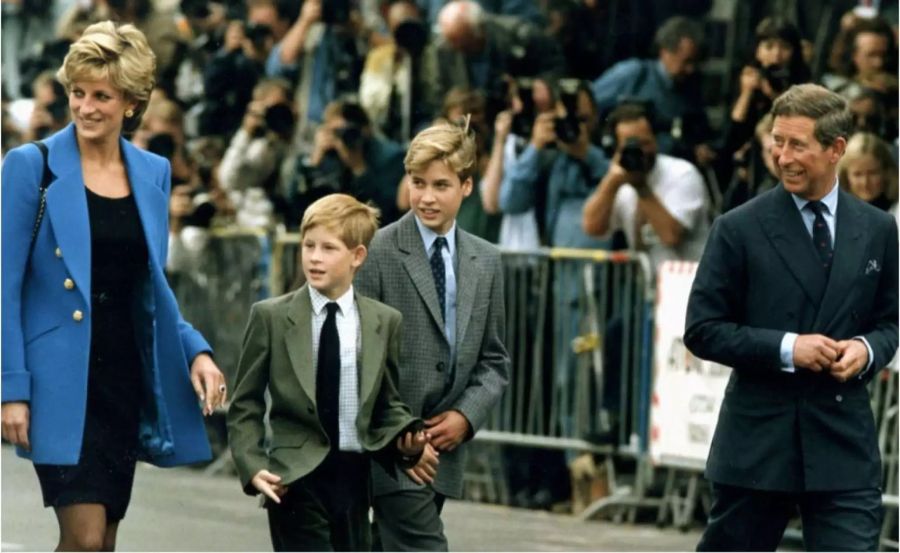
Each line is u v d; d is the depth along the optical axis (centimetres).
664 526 2662
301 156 3222
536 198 2816
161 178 1691
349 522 1716
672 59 2791
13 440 1630
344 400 1705
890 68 2606
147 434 1669
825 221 1716
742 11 2880
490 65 3048
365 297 1730
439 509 1842
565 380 2767
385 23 3222
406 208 2961
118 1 3559
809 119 1692
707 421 2566
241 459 1683
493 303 1836
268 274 3112
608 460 2741
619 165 2656
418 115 3095
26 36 4069
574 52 2925
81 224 1639
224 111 3344
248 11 3353
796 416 1698
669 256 2678
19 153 1653
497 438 2823
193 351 1703
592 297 2734
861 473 1700
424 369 1803
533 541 2517
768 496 1720
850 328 1706
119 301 1656
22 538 2441
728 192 2653
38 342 1638
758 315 1711
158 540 2466
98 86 1642
